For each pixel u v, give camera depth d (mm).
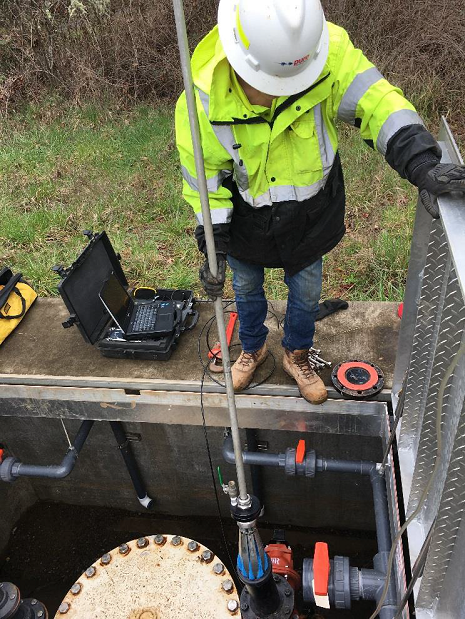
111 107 6598
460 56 5980
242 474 1884
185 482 3533
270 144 1720
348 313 2975
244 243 2037
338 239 2074
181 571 2332
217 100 1654
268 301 3152
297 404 2580
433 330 1656
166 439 3270
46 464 3662
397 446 2115
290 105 1654
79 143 6043
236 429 1801
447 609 1600
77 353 2938
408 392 1889
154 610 2217
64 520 3891
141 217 4855
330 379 2615
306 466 2564
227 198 1847
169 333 2820
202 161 1412
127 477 3635
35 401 2898
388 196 4746
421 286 1635
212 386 2648
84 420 2977
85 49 6863
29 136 6355
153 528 3785
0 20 6961
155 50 6867
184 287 4078
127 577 2336
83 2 6816
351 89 1646
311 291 2162
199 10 6820
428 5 6160
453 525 1401
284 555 2664
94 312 2873
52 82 7062
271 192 1825
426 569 1534
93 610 2252
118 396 2773
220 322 1662
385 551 2191
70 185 5332
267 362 2730
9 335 3084
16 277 3201
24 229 4777
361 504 3359
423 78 5891
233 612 2182
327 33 1637
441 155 1477
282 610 2326
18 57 6945
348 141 5340
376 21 6207
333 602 2082
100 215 4910
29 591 3568
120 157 5730
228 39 1620
